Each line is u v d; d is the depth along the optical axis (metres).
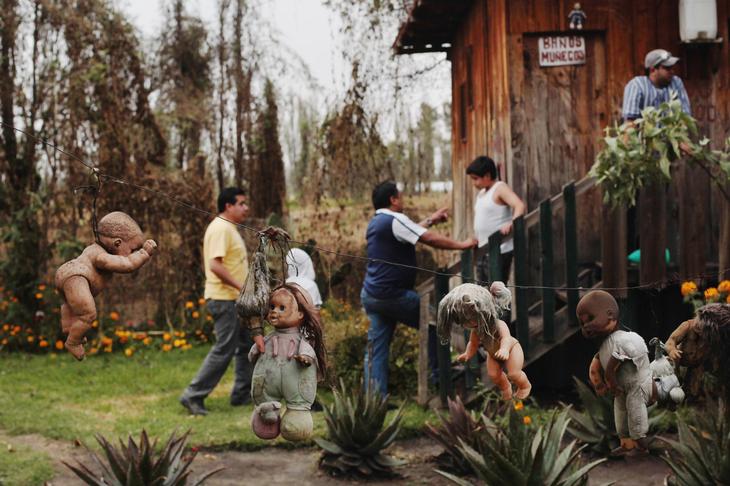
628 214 6.84
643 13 7.63
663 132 5.52
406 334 7.95
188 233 11.37
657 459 6.03
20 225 10.80
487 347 3.44
